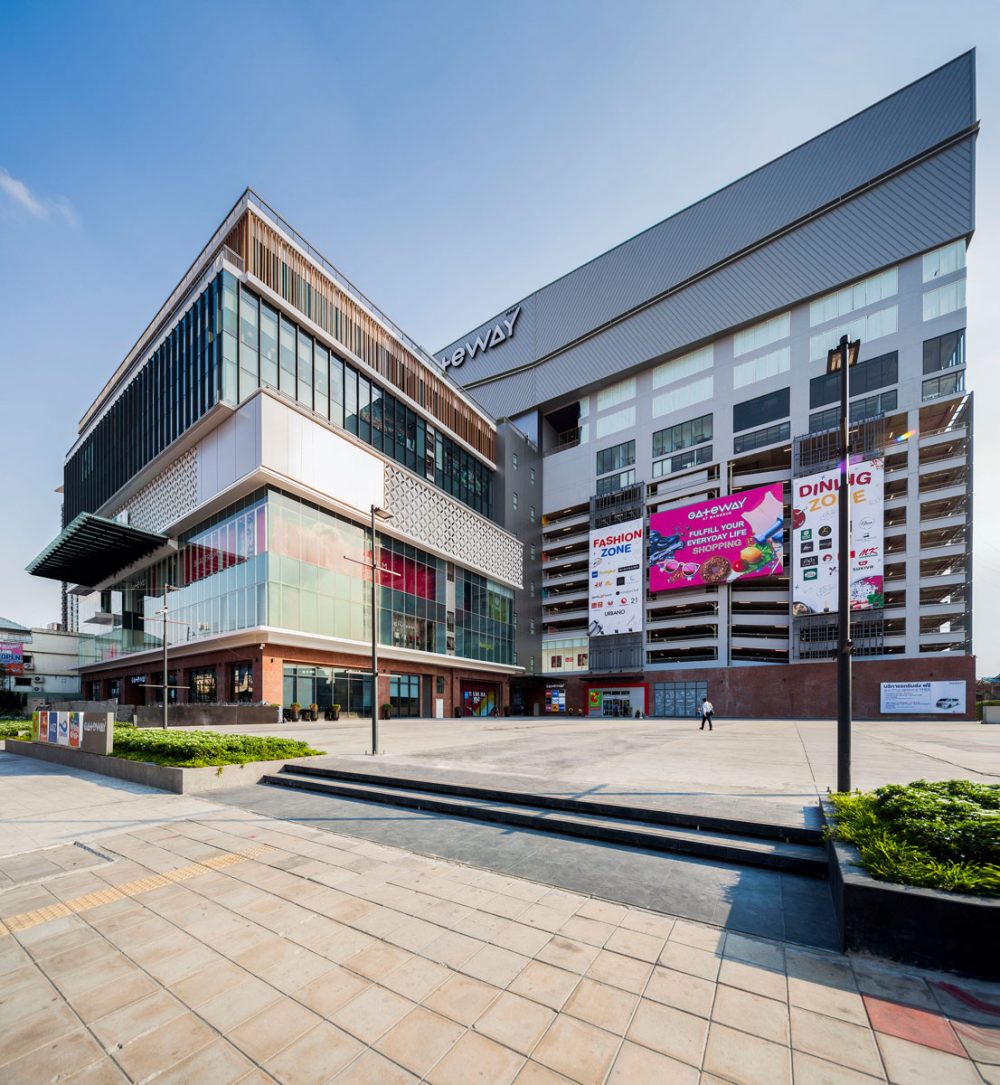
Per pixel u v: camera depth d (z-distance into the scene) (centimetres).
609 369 5644
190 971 406
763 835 672
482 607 4750
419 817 846
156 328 3703
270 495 2798
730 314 4962
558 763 1266
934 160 4222
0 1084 292
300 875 601
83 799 999
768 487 4484
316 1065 304
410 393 4247
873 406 4272
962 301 4050
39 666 5909
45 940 458
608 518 5509
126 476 3950
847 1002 359
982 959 382
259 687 2750
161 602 3653
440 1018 345
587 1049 314
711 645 4675
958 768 1237
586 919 489
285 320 3238
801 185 4725
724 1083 286
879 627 4053
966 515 3909
